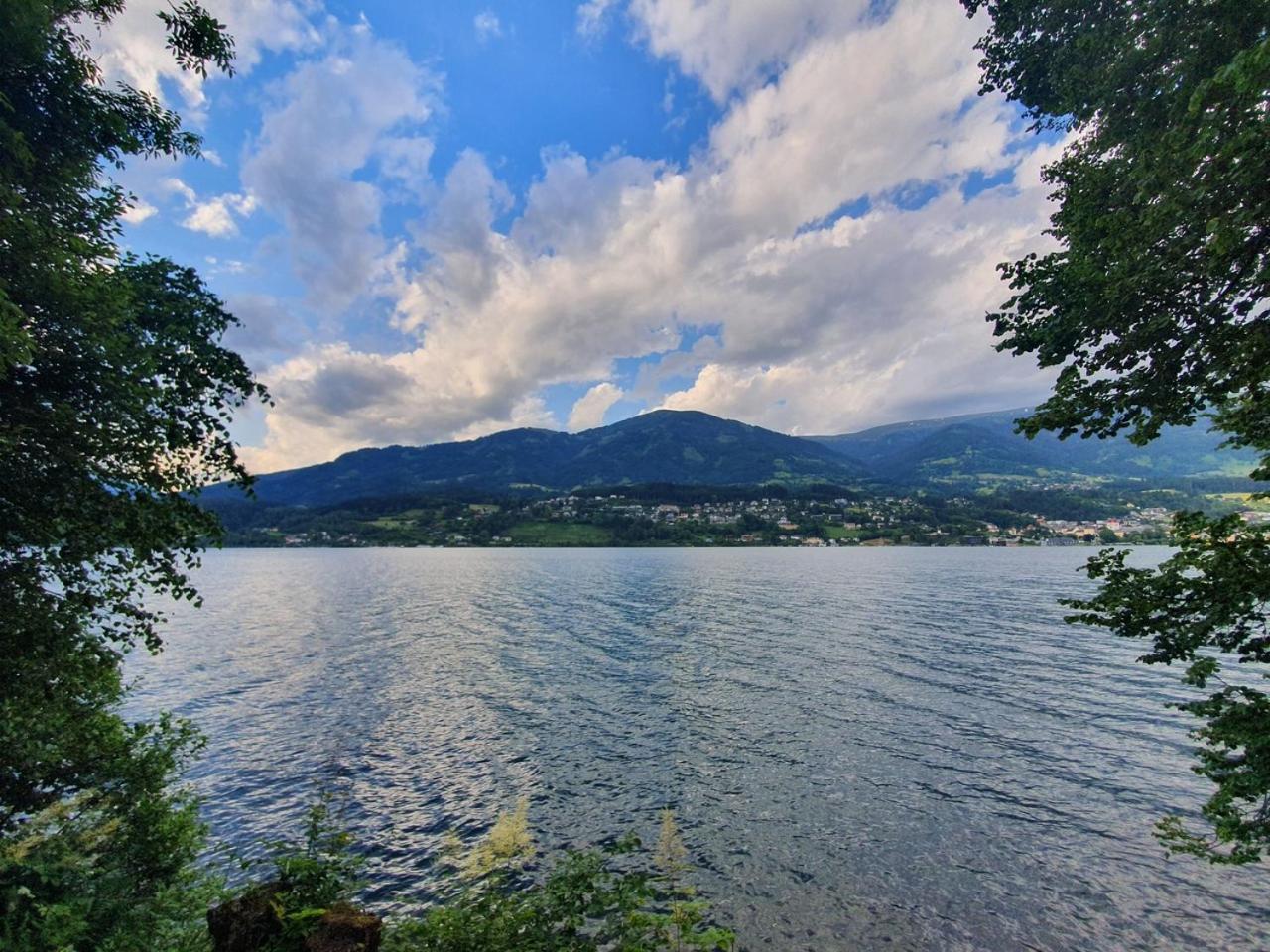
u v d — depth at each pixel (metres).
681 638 52.78
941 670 39.28
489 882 16.44
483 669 41.19
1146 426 8.62
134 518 10.91
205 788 22.28
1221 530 8.08
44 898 9.80
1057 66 9.91
